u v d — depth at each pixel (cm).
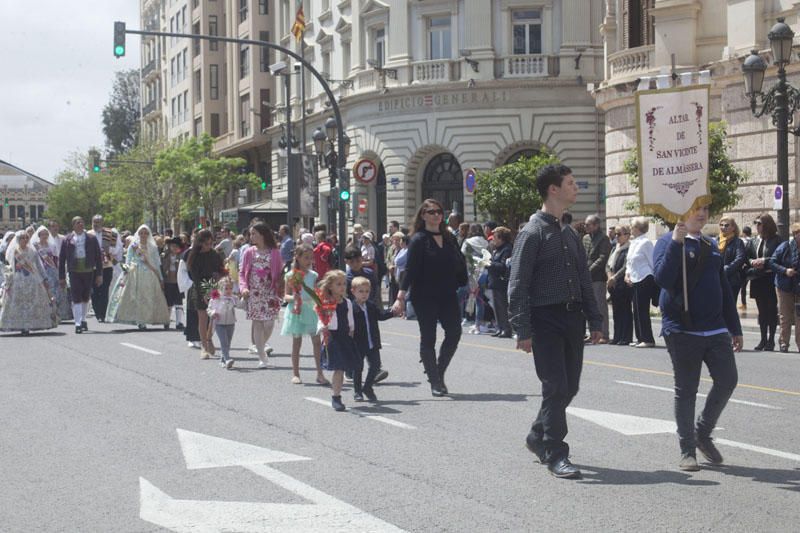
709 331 789
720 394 793
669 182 816
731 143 2777
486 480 758
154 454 863
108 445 902
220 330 1470
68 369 1452
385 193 4506
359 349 1130
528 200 3500
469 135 4062
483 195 3550
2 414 1067
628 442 897
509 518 654
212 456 851
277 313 1480
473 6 4044
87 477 782
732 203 2541
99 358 1596
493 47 4056
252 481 762
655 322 2309
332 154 3309
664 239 801
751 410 1067
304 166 3170
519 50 4081
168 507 689
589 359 1538
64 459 847
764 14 2700
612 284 1762
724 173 2516
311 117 5072
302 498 710
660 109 830
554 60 4003
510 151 4116
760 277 1686
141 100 9856
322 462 825
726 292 811
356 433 950
